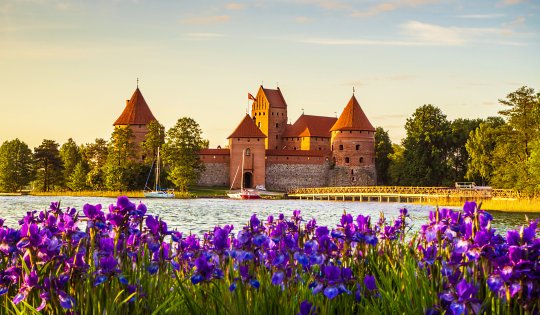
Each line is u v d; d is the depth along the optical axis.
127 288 6.67
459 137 125.44
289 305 6.77
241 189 113.69
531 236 5.55
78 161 133.38
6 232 6.39
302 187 129.25
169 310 6.82
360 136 129.75
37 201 84.88
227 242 6.89
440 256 6.86
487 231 5.70
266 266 7.61
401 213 10.51
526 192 73.94
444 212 6.84
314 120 151.50
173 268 8.35
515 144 85.62
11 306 6.59
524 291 5.36
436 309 6.23
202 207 73.31
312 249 6.67
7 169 122.50
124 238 7.04
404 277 7.38
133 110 131.88
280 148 155.50
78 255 6.13
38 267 6.45
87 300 6.16
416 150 122.25
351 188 102.38
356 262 8.39
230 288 6.36
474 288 5.43
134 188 111.12
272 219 8.51
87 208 6.77
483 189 88.50
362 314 7.11
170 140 106.12
